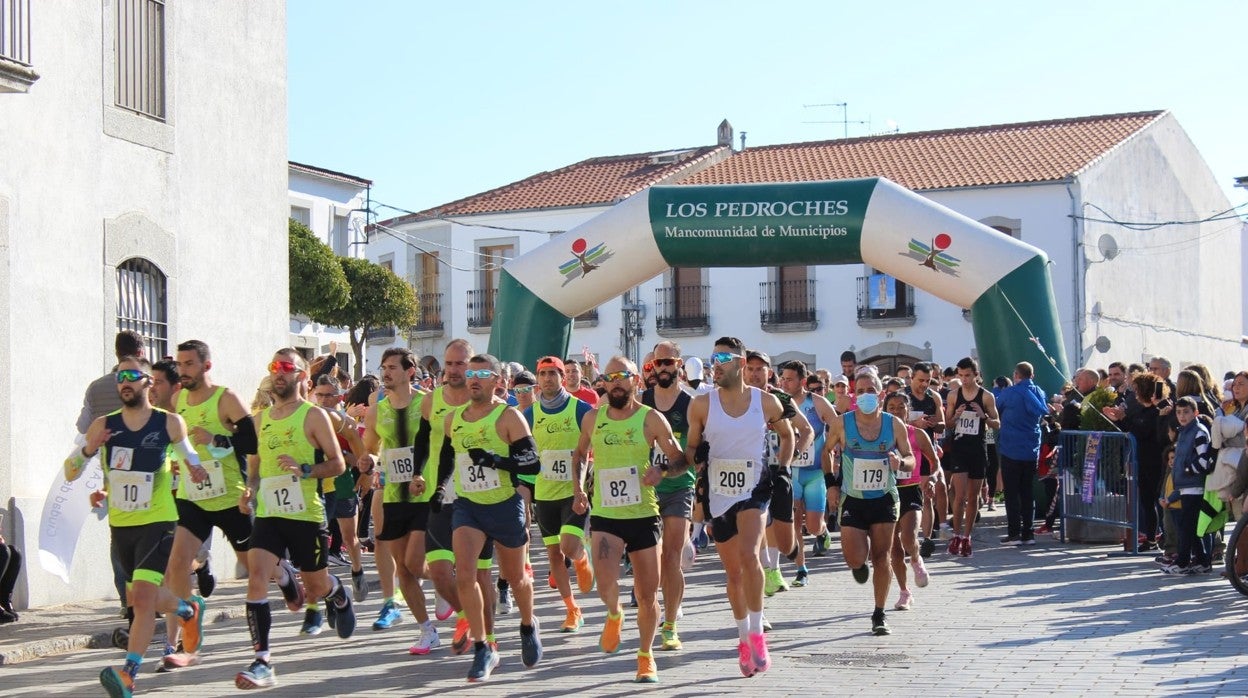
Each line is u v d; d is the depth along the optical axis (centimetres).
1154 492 1434
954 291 1697
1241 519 1080
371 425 951
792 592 1182
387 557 1034
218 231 1441
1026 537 1545
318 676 838
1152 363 1575
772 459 950
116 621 1073
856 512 948
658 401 946
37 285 1173
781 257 1728
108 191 1269
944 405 1577
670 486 868
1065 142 3478
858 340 3434
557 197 3806
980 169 3381
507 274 1816
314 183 3541
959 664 829
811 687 768
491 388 805
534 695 764
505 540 809
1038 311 1662
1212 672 791
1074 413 1573
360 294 3131
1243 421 1205
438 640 927
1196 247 3975
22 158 1161
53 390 1190
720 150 3966
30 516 1142
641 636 796
